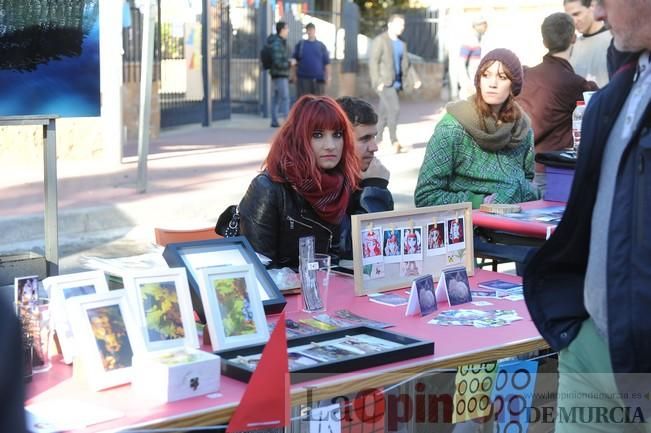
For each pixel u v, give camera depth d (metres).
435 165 4.53
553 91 5.45
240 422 2.28
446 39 24.92
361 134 4.12
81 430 2.07
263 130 16.38
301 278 3.16
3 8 3.90
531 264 2.48
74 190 9.46
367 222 3.39
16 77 4.05
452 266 3.65
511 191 4.60
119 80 11.16
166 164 11.51
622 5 2.16
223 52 17.62
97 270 2.70
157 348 2.51
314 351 2.61
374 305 3.25
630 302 2.21
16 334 1.34
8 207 8.45
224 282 2.72
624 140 2.22
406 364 2.59
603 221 2.28
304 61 17.39
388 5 29.17
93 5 4.17
